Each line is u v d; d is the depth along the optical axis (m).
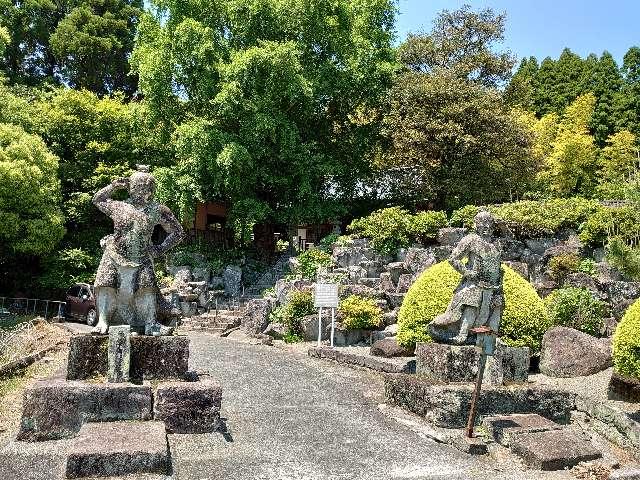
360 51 20.59
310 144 20.11
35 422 5.74
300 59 20.12
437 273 9.30
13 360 9.44
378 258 16.02
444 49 25.38
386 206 23.05
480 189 21.92
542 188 26.67
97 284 6.47
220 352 11.97
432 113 21.27
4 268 21.64
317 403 8.02
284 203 21.72
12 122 21.28
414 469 5.61
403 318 9.32
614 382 7.69
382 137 22.39
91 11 31.25
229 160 18.11
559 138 29.28
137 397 5.96
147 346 6.41
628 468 5.45
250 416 7.20
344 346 12.60
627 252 8.79
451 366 7.45
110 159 22.91
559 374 9.04
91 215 22.88
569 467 5.85
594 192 26.52
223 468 5.34
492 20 25.86
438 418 6.84
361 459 5.82
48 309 21.11
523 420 6.66
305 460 5.70
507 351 7.89
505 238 14.45
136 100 31.47
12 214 18.84
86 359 6.23
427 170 22.05
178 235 6.98
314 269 16.45
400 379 7.79
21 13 30.33
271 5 19.45
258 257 22.31
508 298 9.41
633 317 6.98
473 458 6.06
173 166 21.64
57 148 22.59
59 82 31.67
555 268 12.98
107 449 4.93
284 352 12.48
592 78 36.09
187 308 17.91
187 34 18.88
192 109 21.14
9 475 4.87
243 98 18.97
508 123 21.33
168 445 5.47
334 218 20.97
